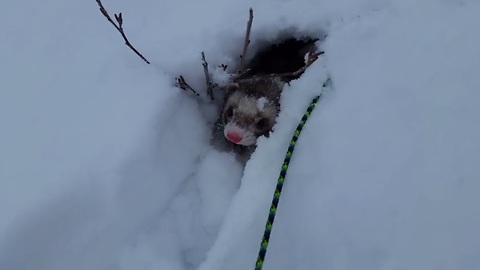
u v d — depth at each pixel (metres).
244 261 0.22
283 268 0.22
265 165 0.24
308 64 0.26
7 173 0.24
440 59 0.25
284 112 0.26
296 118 0.25
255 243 0.22
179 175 0.26
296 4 0.29
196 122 0.27
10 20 0.30
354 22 0.28
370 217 0.21
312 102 0.26
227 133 0.27
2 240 0.22
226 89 0.29
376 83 0.25
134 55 0.27
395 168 0.22
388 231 0.21
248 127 0.28
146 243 0.24
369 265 0.20
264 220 0.23
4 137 0.25
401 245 0.20
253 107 0.28
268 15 0.28
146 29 0.29
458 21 0.27
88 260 0.23
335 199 0.22
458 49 0.26
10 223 0.22
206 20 0.28
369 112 0.24
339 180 0.22
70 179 0.23
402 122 0.23
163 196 0.25
